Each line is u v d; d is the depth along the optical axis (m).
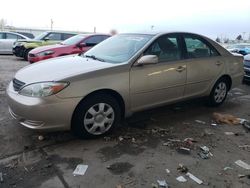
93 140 4.11
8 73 9.49
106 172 3.31
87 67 4.12
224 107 5.98
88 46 10.47
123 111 4.40
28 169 3.33
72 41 10.58
